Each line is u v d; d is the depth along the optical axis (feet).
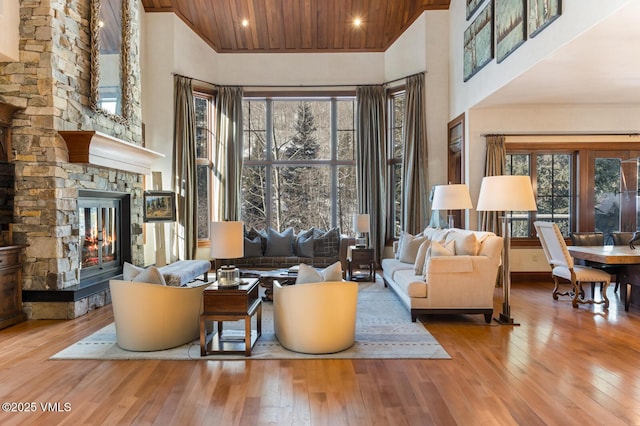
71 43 15.74
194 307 12.26
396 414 7.97
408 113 24.62
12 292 14.28
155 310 11.41
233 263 22.99
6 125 14.53
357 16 25.38
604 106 20.95
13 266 14.21
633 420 7.73
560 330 13.50
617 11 10.56
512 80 16.40
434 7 24.26
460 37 22.43
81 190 16.15
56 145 14.73
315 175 27.43
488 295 14.14
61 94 15.12
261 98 27.09
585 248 17.74
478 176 21.42
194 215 24.71
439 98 24.35
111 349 11.60
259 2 24.75
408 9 25.08
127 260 19.88
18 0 14.64
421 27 24.49
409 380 9.55
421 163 24.32
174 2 24.06
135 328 11.35
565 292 19.11
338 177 27.40
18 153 14.66
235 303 11.08
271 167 27.30
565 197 21.99
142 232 21.63
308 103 27.32
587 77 16.06
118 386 9.25
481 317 15.19
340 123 27.32
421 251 16.11
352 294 11.55
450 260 14.08
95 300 16.42
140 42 23.21
